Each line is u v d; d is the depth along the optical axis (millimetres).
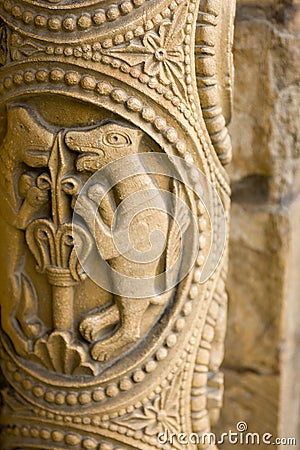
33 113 1410
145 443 1535
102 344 1479
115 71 1355
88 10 1337
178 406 1564
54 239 1447
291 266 2016
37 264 1483
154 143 1404
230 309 2070
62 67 1361
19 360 1551
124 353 1502
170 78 1386
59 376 1523
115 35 1343
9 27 1384
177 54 1384
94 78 1360
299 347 2127
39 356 1522
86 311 1488
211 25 1417
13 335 1542
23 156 1423
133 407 1515
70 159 1406
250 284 2041
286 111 1905
